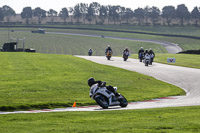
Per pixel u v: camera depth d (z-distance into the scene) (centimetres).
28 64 13425
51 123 3466
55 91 7112
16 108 5216
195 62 17588
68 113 4297
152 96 7025
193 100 6288
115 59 19200
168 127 3075
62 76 9838
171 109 4528
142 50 17300
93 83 5034
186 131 2892
